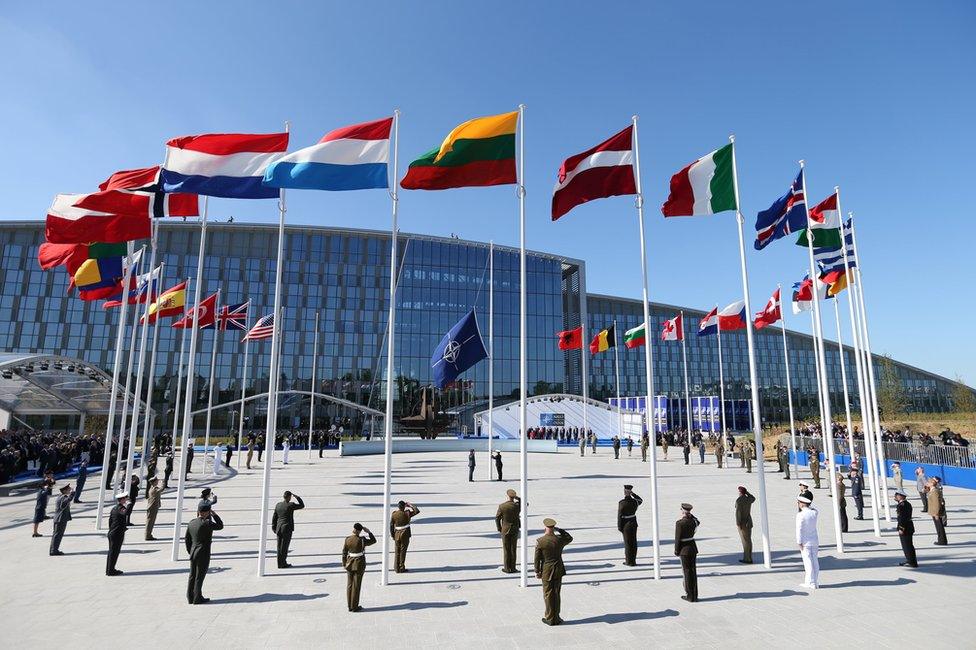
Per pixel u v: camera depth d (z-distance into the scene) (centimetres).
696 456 4025
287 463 3484
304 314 7475
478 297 7919
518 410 5397
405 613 855
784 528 1523
